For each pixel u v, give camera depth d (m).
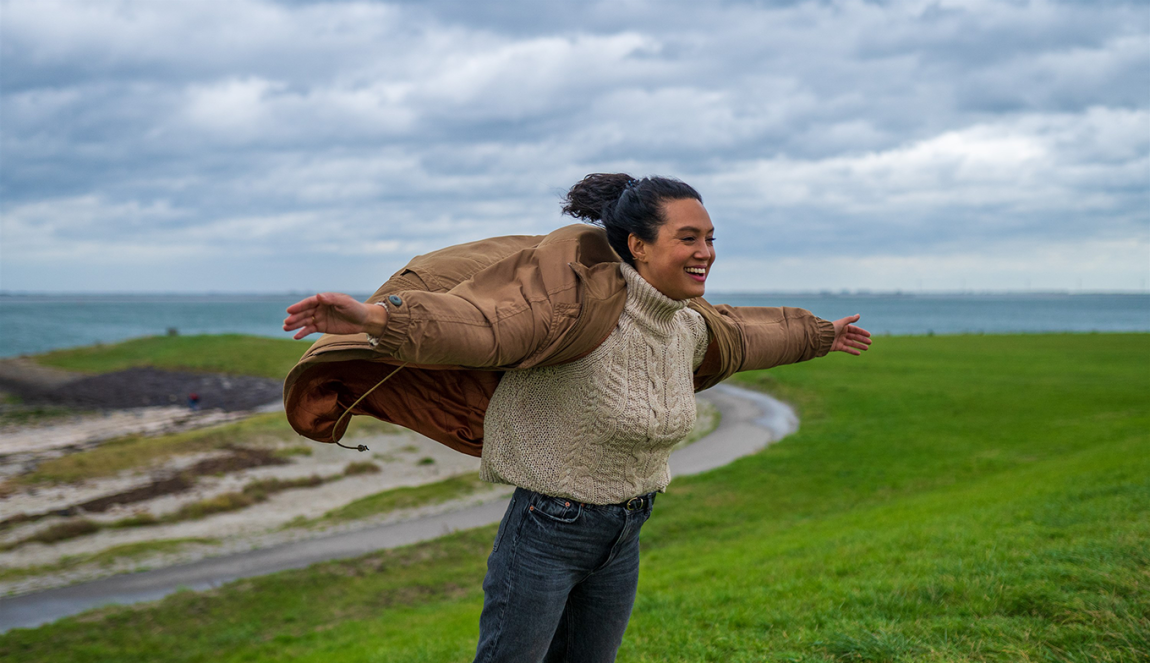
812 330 2.86
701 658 4.35
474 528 19.67
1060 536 6.77
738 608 5.54
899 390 37.66
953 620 4.32
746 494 20.36
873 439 26.70
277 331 147.75
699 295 2.24
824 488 20.31
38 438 35.03
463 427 2.63
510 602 2.32
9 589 16.61
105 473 27.12
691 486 21.72
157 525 21.73
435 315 1.84
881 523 11.97
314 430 2.61
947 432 26.88
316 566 16.92
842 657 4.01
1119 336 65.38
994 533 7.47
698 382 2.76
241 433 32.19
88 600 15.82
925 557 6.75
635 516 2.38
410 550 17.83
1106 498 8.83
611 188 2.54
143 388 48.97
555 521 2.28
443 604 13.32
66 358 59.94
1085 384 36.62
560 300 2.09
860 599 5.14
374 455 29.78
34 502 23.88
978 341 64.12
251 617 13.95
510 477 2.34
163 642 12.85
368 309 1.73
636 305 2.23
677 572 9.60
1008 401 32.56
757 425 33.06
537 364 2.11
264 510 23.08
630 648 4.88
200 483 25.84
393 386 2.55
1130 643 3.53
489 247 2.56
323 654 9.94
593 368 2.19
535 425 2.29
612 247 2.34
